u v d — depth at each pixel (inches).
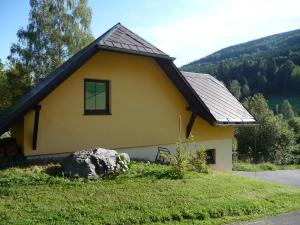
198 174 435.5
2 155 423.8
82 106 469.4
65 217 280.5
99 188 343.3
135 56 522.6
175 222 294.4
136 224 284.2
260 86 3806.6
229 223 305.4
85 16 1450.5
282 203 375.2
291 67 3789.4
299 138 1856.5
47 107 439.2
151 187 358.9
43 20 1389.0
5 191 319.6
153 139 543.8
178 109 579.8
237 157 1288.1
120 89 506.3
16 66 1371.8
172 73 545.0
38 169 387.2
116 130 502.0
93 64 477.7
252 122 634.8
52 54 1379.2
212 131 631.2
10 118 406.3
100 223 276.4
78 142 465.1
